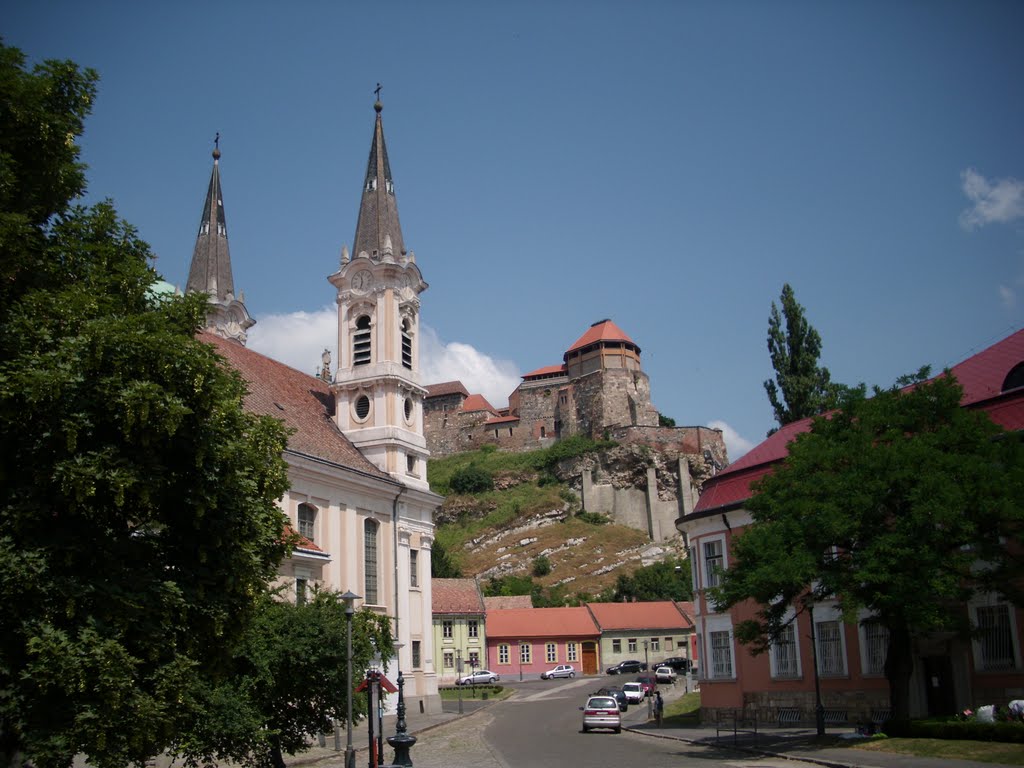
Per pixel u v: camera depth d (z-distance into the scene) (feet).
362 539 180.75
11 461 60.34
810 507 107.34
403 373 204.03
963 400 132.16
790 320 232.32
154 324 64.39
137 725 57.77
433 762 116.37
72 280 68.03
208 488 66.64
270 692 92.63
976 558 102.94
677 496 532.32
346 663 100.37
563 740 145.07
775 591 108.37
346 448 193.88
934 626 102.01
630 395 579.89
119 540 63.93
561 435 593.83
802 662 145.69
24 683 56.29
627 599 417.08
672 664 325.62
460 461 612.29
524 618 355.77
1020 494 100.01
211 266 232.53
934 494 101.04
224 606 67.92
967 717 105.50
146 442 60.34
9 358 60.85
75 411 58.75
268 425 77.82
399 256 211.61
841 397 123.03
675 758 111.75
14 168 65.46
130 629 60.34
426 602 202.80
